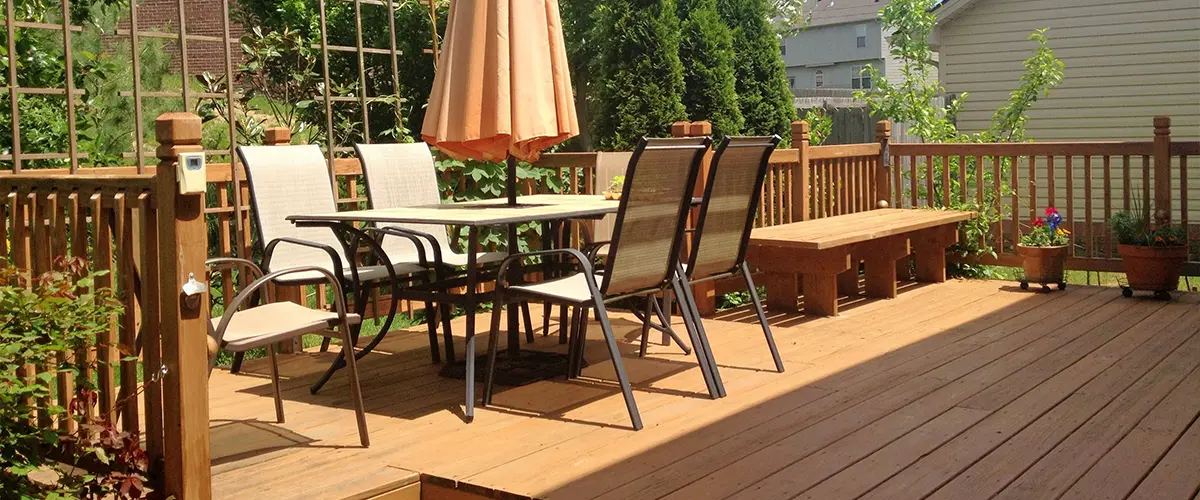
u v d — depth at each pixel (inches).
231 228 253.4
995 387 173.5
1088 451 136.6
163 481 122.0
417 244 193.8
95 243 127.2
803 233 242.8
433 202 220.8
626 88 337.1
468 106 183.6
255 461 137.9
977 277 318.3
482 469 133.3
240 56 592.1
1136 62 482.9
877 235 246.5
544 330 224.7
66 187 131.2
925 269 304.7
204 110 296.5
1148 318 238.5
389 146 215.9
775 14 438.3
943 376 182.4
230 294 206.5
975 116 527.8
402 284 207.6
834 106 515.8
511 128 183.5
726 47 357.4
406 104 370.6
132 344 126.8
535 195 247.0
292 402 171.8
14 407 114.6
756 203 192.5
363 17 370.0
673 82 336.8
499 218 163.6
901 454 136.4
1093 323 233.6
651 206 160.9
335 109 361.4
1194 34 466.9
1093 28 490.9
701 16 350.0
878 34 1064.2
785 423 152.9
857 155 310.2
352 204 238.1
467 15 185.8
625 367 195.3
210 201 274.8
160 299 119.2
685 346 205.5
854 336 223.3
